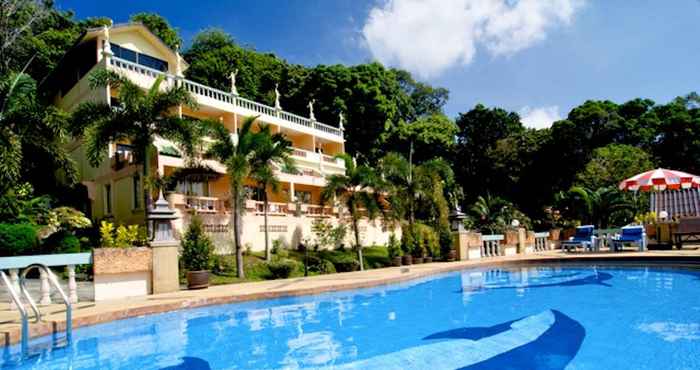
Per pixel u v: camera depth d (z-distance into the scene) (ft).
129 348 21.97
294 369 18.42
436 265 57.72
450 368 18.13
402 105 151.23
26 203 59.11
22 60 99.66
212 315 29.43
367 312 30.14
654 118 147.74
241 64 131.03
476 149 160.76
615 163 126.72
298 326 26.21
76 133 52.31
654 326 23.77
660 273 45.57
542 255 65.16
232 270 55.93
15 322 23.86
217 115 89.10
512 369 17.76
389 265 68.03
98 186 79.41
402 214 70.74
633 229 63.00
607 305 30.09
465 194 152.76
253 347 21.88
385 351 20.75
